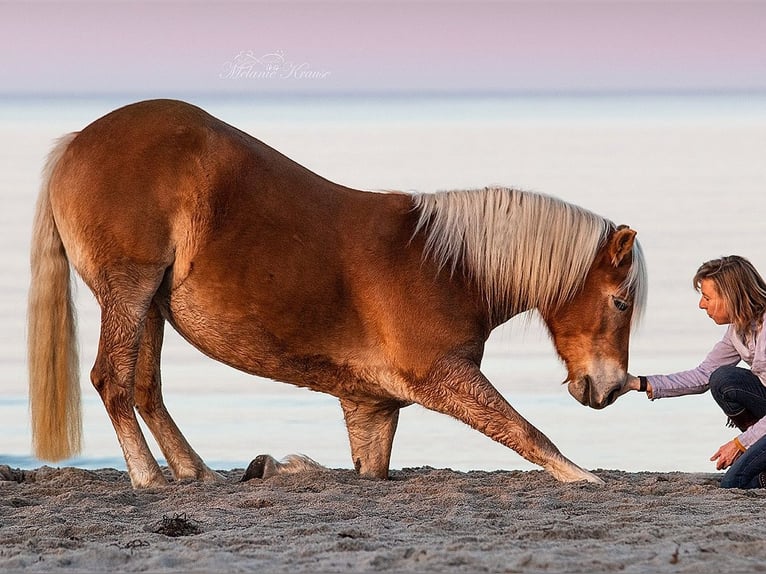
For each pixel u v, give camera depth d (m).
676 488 10.52
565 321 11.45
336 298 11.02
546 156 57.81
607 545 8.00
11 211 38.09
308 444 15.11
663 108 139.62
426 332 11.00
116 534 8.61
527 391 18.23
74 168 10.91
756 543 7.84
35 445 11.27
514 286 11.32
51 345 11.26
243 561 7.51
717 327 22.58
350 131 81.12
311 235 10.97
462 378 11.01
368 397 11.52
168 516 9.25
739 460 10.70
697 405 17.67
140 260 10.74
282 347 11.15
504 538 8.30
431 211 11.23
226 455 14.45
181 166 10.77
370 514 9.33
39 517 9.16
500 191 11.45
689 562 7.45
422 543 8.12
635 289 11.30
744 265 11.04
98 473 12.21
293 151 56.88
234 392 18.41
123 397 10.86
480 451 15.01
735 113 121.06
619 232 11.12
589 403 11.52
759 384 11.22
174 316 11.19
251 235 10.86
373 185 39.91
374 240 11.05
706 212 37.50
